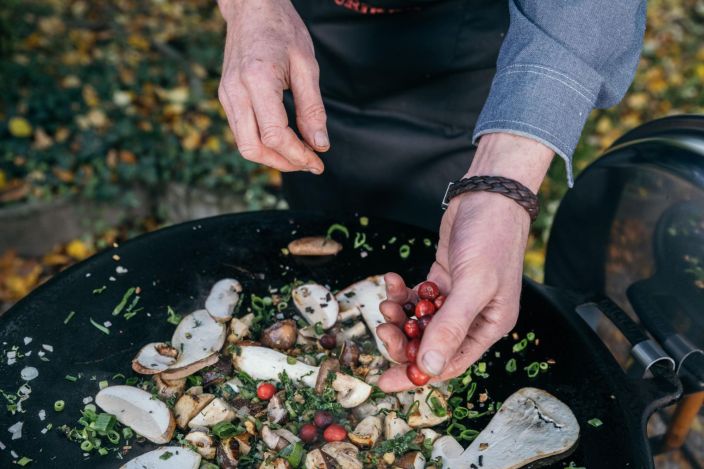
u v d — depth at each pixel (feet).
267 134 3.79
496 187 3.39
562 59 3.56
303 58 4.15
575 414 3.79
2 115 10.10
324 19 5.46
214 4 14.52
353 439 3.69
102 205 9.89
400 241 4.99
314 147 4.07
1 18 11.82
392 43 5.37
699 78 13.02
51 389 3.84
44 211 9.46
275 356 4.12
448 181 5.93
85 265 4.57
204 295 4.51
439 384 4.05
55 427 3.66
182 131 10.56
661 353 4.01
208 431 3.72
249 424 3.76
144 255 4.71
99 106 10.64
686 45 14.38
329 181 6.32
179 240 4.85
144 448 3.63
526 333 4.27
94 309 4.32
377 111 5.87
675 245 4.33
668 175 4.24
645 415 3.76
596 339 4.21
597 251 5.03
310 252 4.84
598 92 3.66
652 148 4.39
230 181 10.09
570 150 3.63
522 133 3.57
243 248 4.85
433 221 6.19
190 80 11.79
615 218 4.76
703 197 4.02
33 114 10.27
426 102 5.68
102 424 3.62
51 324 4.19
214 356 4.11
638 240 4.63
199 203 10.05
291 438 3.70
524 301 4.46
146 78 11.58
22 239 9.48
